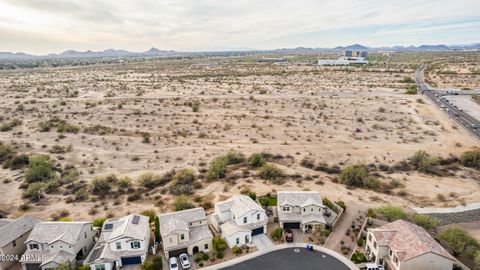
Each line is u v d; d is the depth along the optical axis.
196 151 91.56
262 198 62.25
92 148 94.38
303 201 55.06
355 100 141.25
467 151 85.88
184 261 44.72
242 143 96.81
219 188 69.69
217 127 110.50
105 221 52.53
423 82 191.88
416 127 107.25
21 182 74.19
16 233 47.28
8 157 87.31
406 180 73.19
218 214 53.62
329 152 89.06
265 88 173.25
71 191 70.00
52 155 89.50
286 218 53.34
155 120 118.12
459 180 72.81
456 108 130.12
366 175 73.12
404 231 44.97
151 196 67.56
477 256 43.03
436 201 63.69
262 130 106.81
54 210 62.47
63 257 44.09
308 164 81.69
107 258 44.34
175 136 102.88
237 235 48.91
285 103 138.00
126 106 136.12
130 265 45.69
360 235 50.66
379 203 62.62
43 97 156.12
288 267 44.50
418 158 81.19
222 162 78.38
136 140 99.75
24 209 62.81
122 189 70.50
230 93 160.88
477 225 55.16
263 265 44.97
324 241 50.19
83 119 119.75
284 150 90.94
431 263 40.19
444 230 52.94
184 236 47.28
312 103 137.00
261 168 77.50
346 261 45.56
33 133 105.88
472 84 183.25
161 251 48.56
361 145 93.25
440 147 90.56
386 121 113.62
